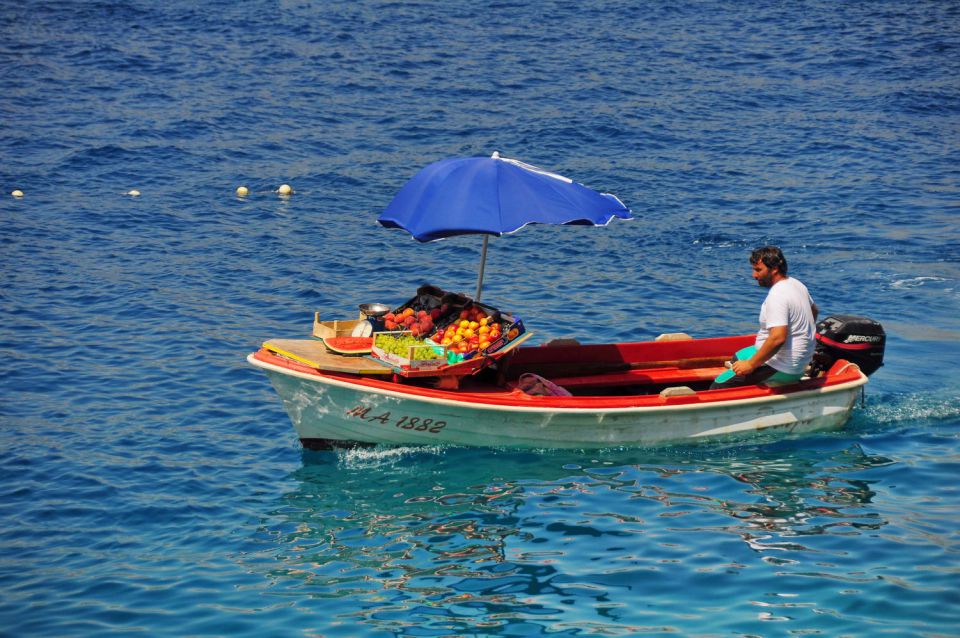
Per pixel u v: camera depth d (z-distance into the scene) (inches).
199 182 1699.1
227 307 1159.0
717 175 1734.7
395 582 610.5
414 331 799.7
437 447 805.2
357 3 3299.7
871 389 914.1
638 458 787.4
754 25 3068.4
